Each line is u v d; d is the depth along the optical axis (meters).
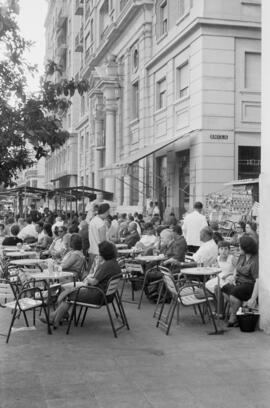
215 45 17.20
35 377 5.44
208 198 14.90
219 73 17.25
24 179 65.94
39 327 7.83
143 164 23.92
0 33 5.74
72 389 5.08
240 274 7.75
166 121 21.02
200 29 17.16
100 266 7.52
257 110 17.62
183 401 4.75
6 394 4.95
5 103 5.78
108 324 7.99
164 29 21.84
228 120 17.33
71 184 48.22
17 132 5.73
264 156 7.26
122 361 6.01
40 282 8.73
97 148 32.72
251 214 12.80
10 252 11.70
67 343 6.86
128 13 24.56
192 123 18.02
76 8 45.81
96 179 34.78
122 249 12.67
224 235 13.70
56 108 6.29
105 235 11.02
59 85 6.27
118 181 28.55
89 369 5.71
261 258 7.31
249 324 7.33
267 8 7.29
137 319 8.32
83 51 42.69
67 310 7.82
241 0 17.27
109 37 28.84
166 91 21.06
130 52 26.30
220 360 6.02
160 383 5.24
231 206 13.88
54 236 15.50
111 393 4.96
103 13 35.59
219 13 17.12
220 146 17.23
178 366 5.80
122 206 24.92
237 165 17.42
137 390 5.04
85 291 7.46
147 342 6.88
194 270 7.77
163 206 21.84
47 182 70.12
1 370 5.68
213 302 8.44
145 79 23.41
